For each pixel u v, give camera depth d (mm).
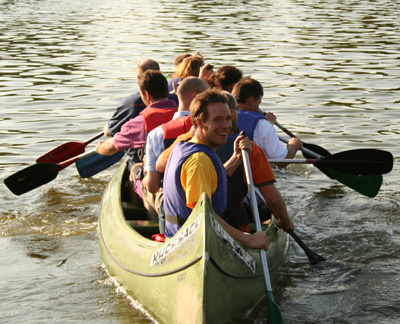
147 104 6805
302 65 16109
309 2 33375
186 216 4684
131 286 5320
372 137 10023
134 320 5008
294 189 8242
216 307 4395
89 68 16031
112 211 6309
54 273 5895
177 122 5652
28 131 10562
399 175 8555
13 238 6727
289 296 5430
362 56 17312
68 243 6621
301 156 9641
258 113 6559
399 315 5090
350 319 5023
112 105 12258
